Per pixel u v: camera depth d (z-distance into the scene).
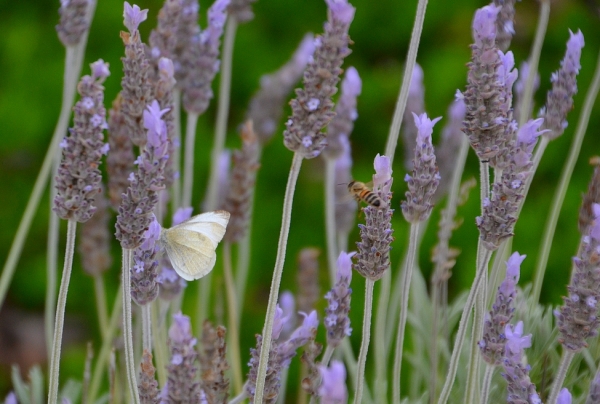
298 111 1.44
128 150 1.57
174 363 1.43
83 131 1.43
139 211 1.44
